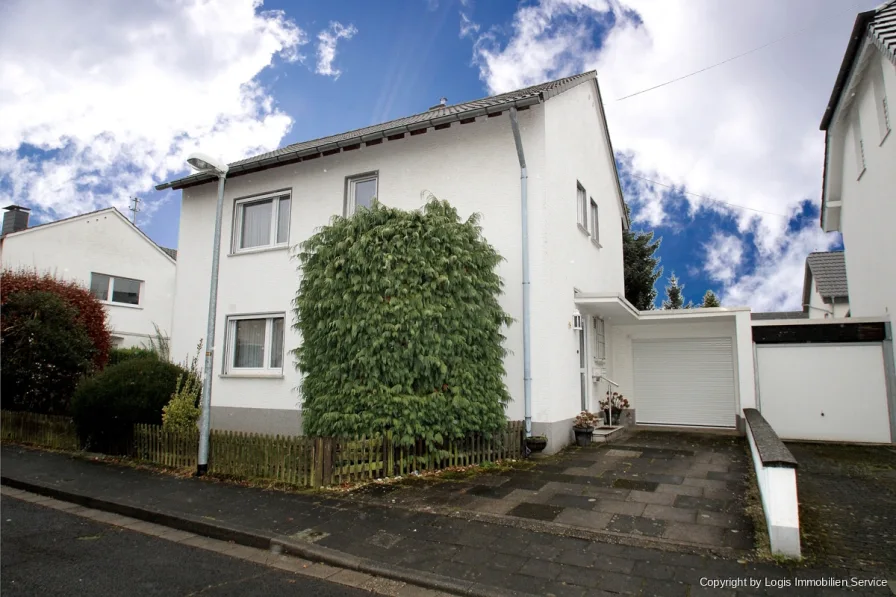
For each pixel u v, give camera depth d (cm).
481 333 873
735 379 1368
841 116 1378
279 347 1269
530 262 1012
